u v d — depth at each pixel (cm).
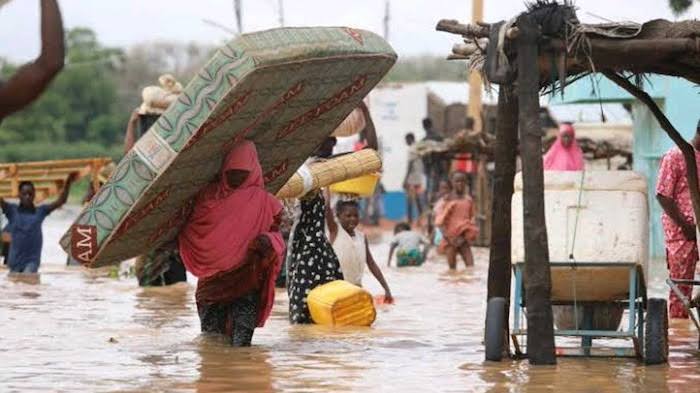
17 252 4184
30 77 1630
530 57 2019
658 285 3675
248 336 2317
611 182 2134
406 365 2089
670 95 4706
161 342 2353
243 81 2080
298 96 2261
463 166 6656
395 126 9750
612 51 2038
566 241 2123
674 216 2680
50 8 1642
